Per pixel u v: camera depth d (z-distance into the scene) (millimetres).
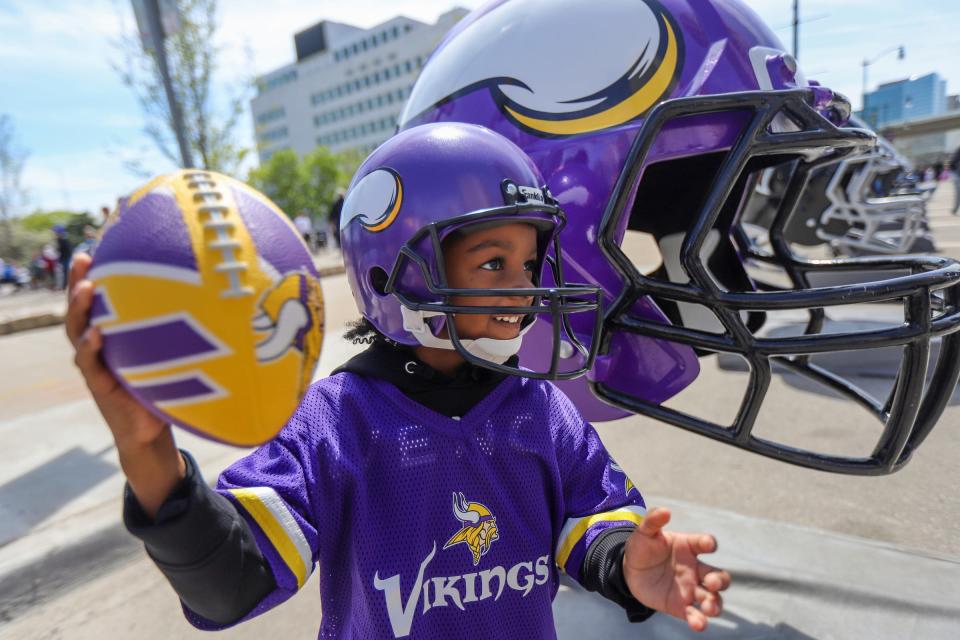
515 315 991
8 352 6664
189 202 721
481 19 1652
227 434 735
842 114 1537
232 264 698
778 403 3209
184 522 759
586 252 1425
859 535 2104
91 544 2373
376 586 959
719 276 2152
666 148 1340
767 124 1249
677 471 2611
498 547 1040
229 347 696
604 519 1118
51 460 3195
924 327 1196
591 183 1408
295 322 755
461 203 1044
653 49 1407
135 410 735
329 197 56500
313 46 78438
